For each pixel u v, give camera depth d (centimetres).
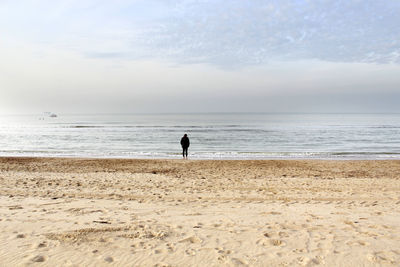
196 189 967
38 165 1669
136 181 1116
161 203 749
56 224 541
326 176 1324
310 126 7044
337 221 581
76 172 1438
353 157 2202
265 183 1089
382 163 1761
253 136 4262
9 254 405
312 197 844
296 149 2800
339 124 8106
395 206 724
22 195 839
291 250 429
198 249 431
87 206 698
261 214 638
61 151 2591
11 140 3744
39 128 6612
